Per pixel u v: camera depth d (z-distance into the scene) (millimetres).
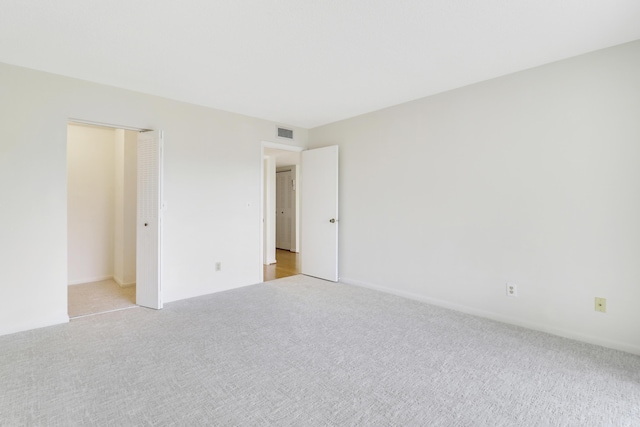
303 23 2148
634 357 2348
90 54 2584
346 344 2572
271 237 6145
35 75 2848
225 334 2754
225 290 4152
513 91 2967
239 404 1799
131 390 1925
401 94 3539
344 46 2467
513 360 2312
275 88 3348
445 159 3459
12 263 2744
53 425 1623
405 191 3830
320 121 4664
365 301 3701
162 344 2547
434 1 1913
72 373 2105
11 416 1684
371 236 4215
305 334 2764
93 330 2822
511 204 2998
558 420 1678
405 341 2629
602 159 2523
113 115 3271
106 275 4754
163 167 3578
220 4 1935
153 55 2609
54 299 2939
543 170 2811
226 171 4152
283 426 1623
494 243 3117
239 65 2801
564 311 2727
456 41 2393
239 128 4273
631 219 2410
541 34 2293
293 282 4590
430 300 3621
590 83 2568
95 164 4641
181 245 3756
